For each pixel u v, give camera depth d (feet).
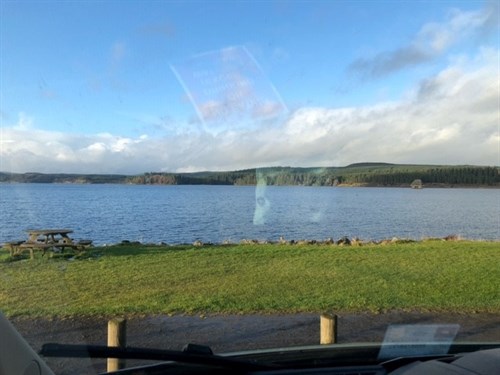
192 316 17.54
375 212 86.74
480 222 80.89
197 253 40.52
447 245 52.24
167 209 59.72
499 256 42.19
